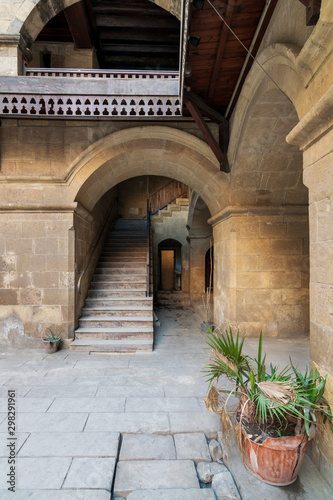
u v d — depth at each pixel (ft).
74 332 17.30
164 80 14.62
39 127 16.83
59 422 9.43
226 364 8.09
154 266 36.17
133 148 17.40
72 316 17.13
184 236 36.50
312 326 7.94
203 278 34.04
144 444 8.48
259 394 7.13
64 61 24.16
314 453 7.70
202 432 8.96
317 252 7.69
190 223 33.45
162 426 9.19
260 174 16.51
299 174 16.60
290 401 6.68
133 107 14.49
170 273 49.32
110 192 35.19
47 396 11.19
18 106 13.96
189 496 6.71
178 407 10.36
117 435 8.75
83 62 24.31
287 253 18.31
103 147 16.79
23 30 16.03
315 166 7.77
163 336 20.02
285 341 17.37
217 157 16.44
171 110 14.84
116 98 14.38
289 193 17.63
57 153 16.85
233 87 13.82
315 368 7.74
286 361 14.15
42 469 7.39
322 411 7.03
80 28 21.49
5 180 16.65
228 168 16.84
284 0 8.58
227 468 7.65
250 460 7.14
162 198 41.24
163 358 15.55
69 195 16.96
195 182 20.15
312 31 7.12
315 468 7.54
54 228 17.01
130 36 25.11
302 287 18.44
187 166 18.71
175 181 40.42
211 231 33.14
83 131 16.92
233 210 17.78
